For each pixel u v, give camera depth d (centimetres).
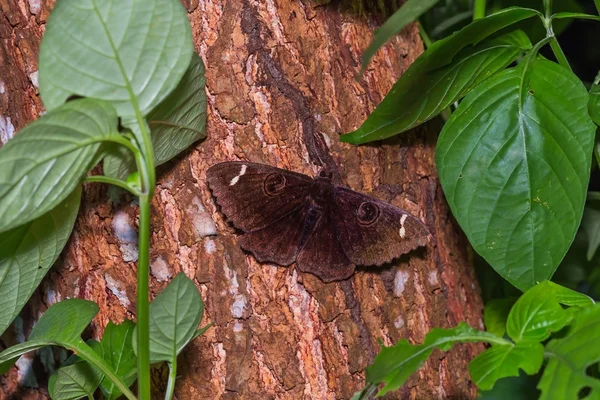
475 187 83
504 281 94
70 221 81
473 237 83
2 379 89
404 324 87
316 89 86
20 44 86
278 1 85
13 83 86
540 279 83
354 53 86
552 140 83
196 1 85
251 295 85
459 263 89
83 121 76
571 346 77
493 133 83
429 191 88
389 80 87
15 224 77
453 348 88
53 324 82
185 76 80
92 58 77
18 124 87
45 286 87
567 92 83
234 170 85
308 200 85
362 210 85
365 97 86
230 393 85
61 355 88
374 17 87
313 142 85
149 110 78
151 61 78
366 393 80
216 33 85
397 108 85
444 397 87
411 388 86
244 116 85
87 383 83
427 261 88
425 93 84
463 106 84
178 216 85
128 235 85
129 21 77
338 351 85
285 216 85
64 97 78
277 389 85
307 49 85
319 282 85
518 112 83
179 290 80
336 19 86
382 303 86
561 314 78
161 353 81
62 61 77
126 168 81
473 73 84
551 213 83
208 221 85
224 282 85
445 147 84
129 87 78
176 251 85
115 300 86
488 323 90
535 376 87
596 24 145
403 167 87
